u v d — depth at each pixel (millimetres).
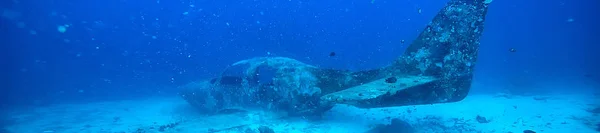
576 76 22734
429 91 5109
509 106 10648
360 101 4488
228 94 9219
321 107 7066
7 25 70875
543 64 40219
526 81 19438
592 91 14297
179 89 12484
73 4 50812
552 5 79125
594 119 8180
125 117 11711
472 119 8711
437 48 6016
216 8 73812
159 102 15648
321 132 6828
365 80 6652
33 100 18219
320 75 7035
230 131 6629
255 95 8531
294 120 7465
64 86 27719
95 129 9625
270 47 44656
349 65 30281
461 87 5496
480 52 60719
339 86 6691
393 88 4832
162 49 82562
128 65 58188
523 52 60969
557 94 13812
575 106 10195
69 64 72812
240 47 46625
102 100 17672
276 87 7719
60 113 12992
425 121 8406
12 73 52000
